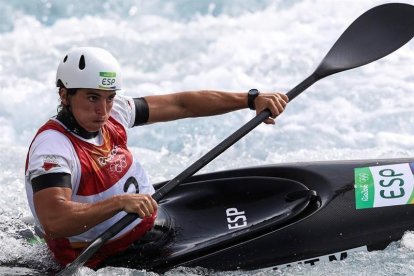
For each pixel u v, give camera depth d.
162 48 37.12
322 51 35.44
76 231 15.05
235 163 26.86
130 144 29.67
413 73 33.47
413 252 17.14
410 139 28.95
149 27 39.50
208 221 18.20
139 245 16.88
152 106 17.97
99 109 15.47
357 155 27.08
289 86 32.94
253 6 40.84
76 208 14.98
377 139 28.98
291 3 40.78
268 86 33.16
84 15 41.16
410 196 18.09
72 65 15.34
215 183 19.30
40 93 34.19
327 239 17.30
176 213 18.48
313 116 30.69
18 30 39.78
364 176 18.70
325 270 16.80
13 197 22.91
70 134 15.66
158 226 17.41
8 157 27.08
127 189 16.31
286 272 16.77
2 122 32.28
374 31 20.34
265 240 17.17
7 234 18.41
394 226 17.58
